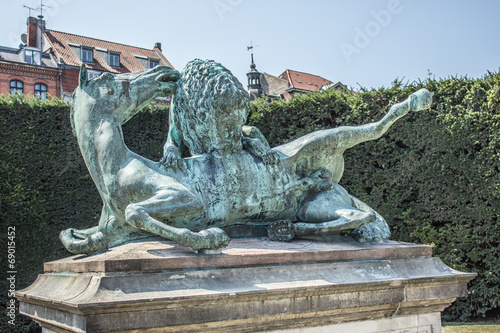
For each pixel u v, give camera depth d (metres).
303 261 3.37
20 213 7.29
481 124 7.11
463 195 7.25
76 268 3.22
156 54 26.06
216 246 3.17
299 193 4.07
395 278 3.54
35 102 7.69
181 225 3.61
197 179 3.67
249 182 3.83
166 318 2.75
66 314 2.87
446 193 7.34
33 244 7.36
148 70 3.95
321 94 8.14
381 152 7.76
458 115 7.28
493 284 7.21
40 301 3.20
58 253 7.52
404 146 7.89
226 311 2.92
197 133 3.87
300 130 8.02
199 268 3.05
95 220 7.73
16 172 7.38
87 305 2.54
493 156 6.98
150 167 3.59
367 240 3.94
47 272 3.80
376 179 7.78
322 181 4.08
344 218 3.74
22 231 7.33
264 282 3.12
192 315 2.82
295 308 3.14
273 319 3.11
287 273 3.25
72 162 7.75
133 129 8.09
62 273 3.43
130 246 3.32
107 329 2.60
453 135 7.25
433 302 3.78
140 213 3.23
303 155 4.09
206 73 3.83
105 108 3.74
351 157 7.90
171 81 3.99
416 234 7.50
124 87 3.79
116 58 23.27
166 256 3.03
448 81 7.55
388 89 7.79
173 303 2.75
